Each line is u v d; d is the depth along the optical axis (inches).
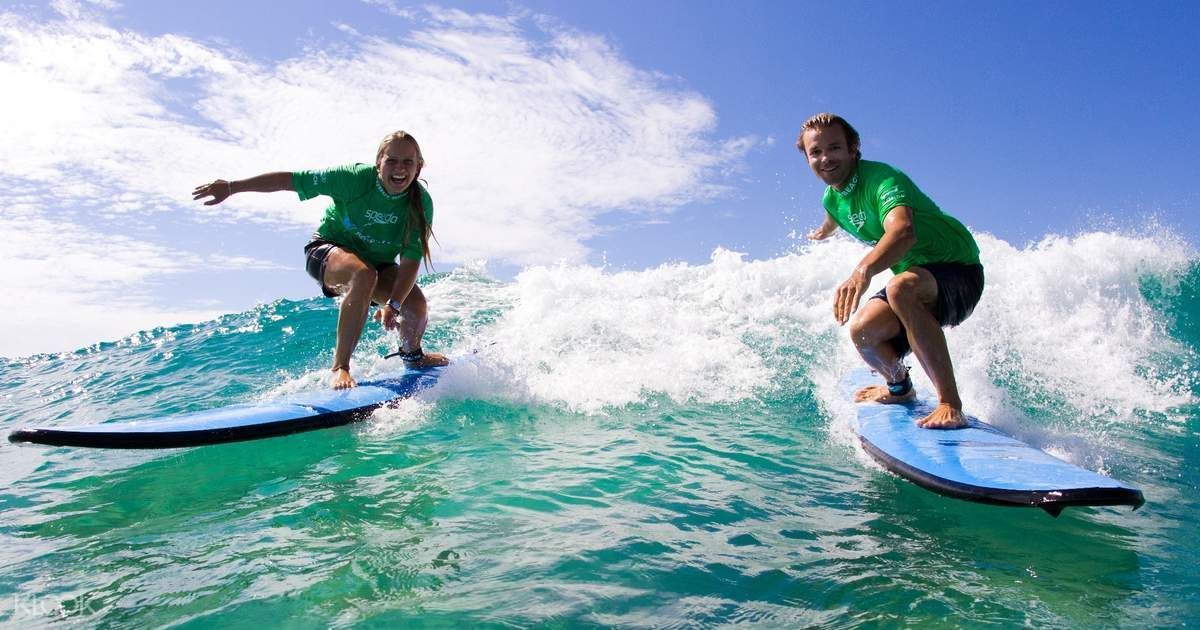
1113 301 273.6
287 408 163.0
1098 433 167.8
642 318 270.2
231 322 331.9
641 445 150.7
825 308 287.7
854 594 84.5
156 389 238.2
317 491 122.0
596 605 80.4
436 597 82.2
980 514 112.0
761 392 198.8
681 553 95.5
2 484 133.2
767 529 105.0
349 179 186.2
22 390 258.1
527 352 228.8
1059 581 88.7
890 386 161.6
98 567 93.5
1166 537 103.8
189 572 90.8
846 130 150.1
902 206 137.6
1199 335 254.2
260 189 183.5
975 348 233.8
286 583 86.4
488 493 119.6
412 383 189.9
